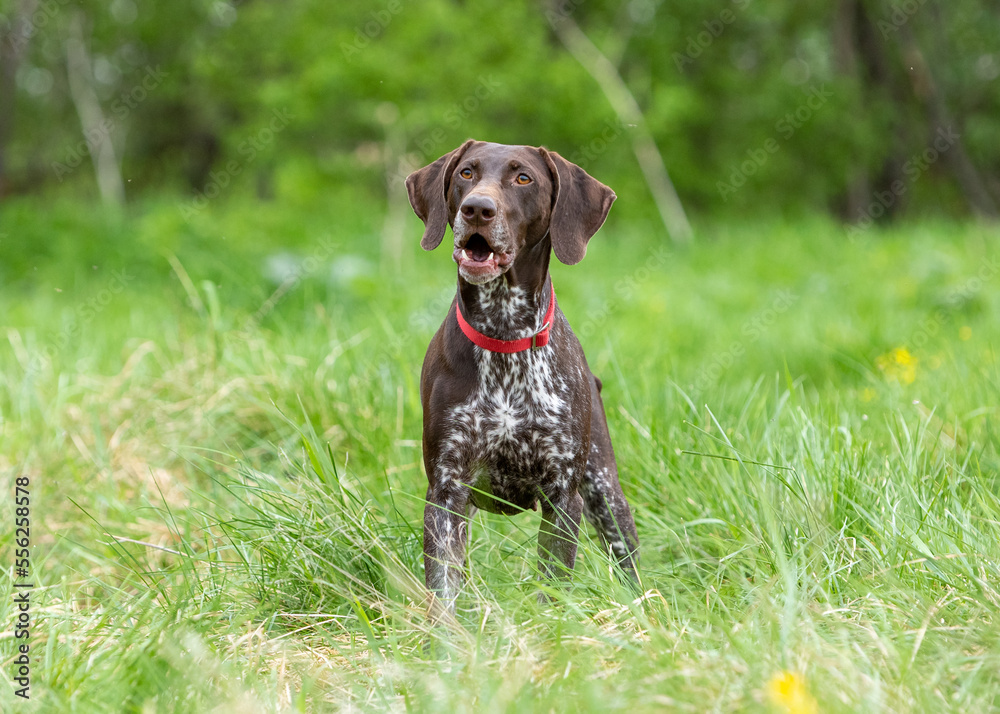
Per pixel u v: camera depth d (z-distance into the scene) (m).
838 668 2.80
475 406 3.89
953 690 2.82
